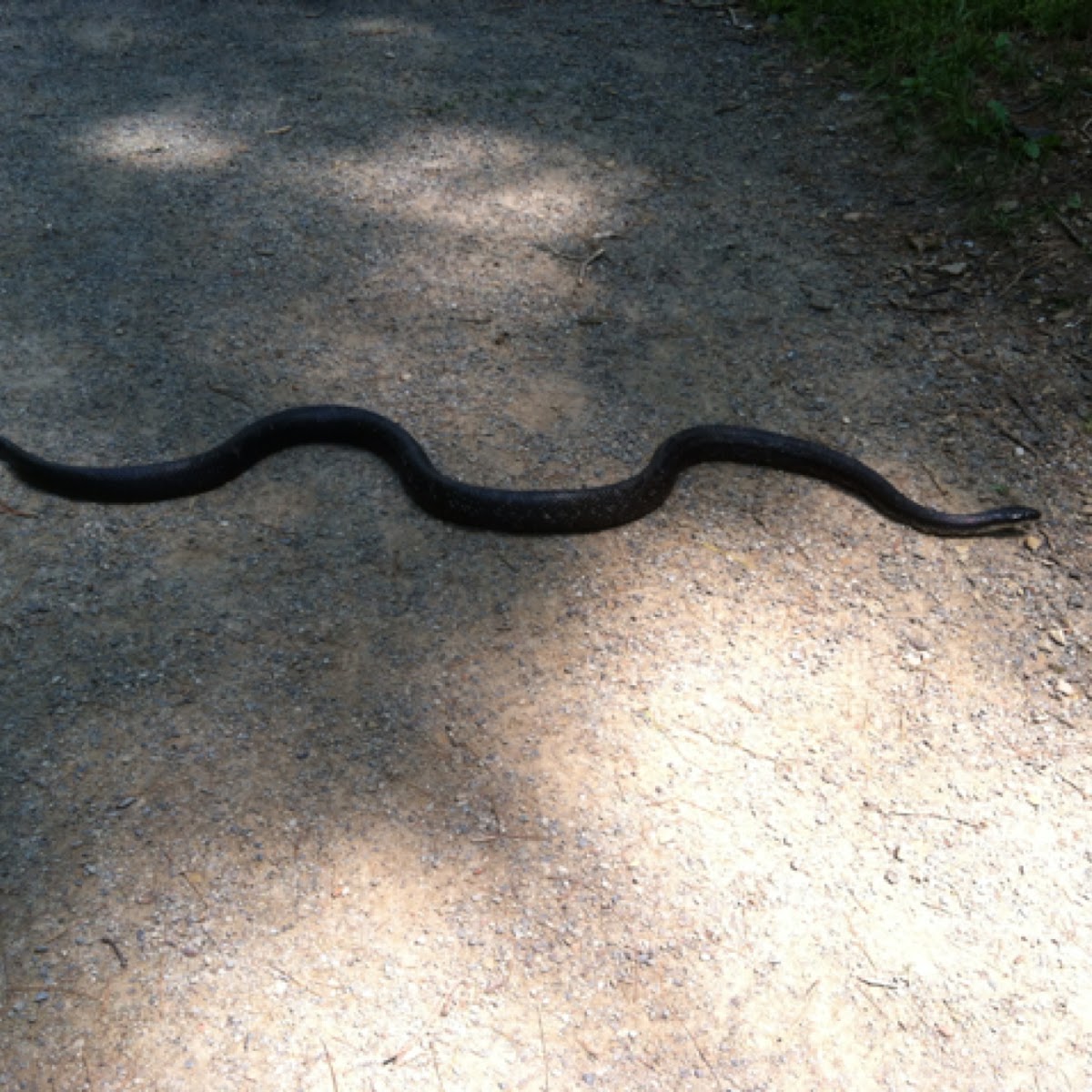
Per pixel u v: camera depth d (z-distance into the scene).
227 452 1.37
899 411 1.50
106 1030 0.94
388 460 1.41
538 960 0.99
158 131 1.97
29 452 1.39
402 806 1.09
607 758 1.13
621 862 1.06
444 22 2.31
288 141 1.95
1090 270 1.67
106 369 1.51
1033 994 0.99
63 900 1.01
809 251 1.74
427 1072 0.93
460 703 1.17
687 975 0.99
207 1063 0.93
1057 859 1.07
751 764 1.13
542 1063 0.94
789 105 2.04
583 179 1.88
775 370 1.55
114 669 1.19
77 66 2.14
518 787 1.11
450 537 1.33
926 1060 0.95
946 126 1.90
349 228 1.77
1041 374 1.54
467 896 1.03
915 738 1.16
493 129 1.99
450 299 1.65
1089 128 1.88
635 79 2.12
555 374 1.54
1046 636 1.25
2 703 1.15
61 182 1.84
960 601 1.28
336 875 1.04
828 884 1.05
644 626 1.25
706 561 1.32
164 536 1.32
